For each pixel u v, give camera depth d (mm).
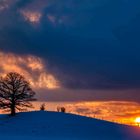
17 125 105188
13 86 110875
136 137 94062
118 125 108250
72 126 104500
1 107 111312
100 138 91125
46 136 90688
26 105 112125
